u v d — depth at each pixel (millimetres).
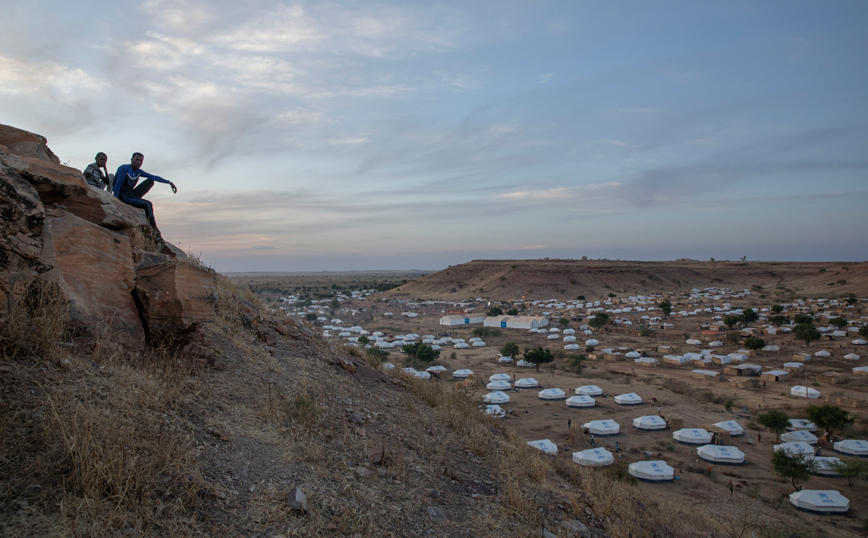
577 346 61500
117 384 4035
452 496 4875
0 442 2877
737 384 41312
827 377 41625
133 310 5203
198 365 5438
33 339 3877
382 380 8977
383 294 163875
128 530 2643
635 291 145500
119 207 6320
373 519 3770
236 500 3346
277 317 9484
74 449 2980
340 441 5031
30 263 4184
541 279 150375
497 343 70125
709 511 17672
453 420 7738
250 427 4500
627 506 6141
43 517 2508
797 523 17562
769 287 147375
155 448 3348
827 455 26562
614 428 29703
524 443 8320
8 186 3984
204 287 5703
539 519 4812
